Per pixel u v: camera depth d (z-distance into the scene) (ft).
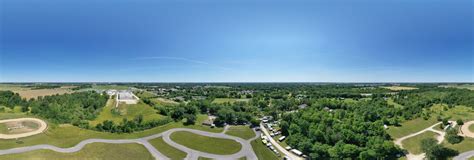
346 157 338.95
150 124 479.00
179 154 354.33
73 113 518.78
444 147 352.49
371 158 333.01
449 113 537.24
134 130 446.19
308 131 413.59
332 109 652.07
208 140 409.49
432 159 335.88
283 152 379.35
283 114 561.84
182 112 542.98
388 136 419.13
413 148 383.24
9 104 548.72
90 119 513.04
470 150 346.95
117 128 433.48
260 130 480.23
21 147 327.47
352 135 379.14
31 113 480.23
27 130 379.96
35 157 306.76
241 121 524.11
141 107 639.76
